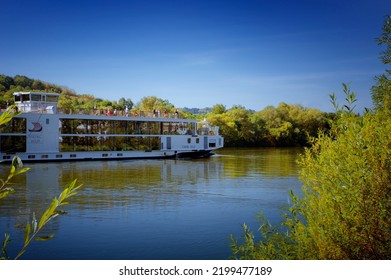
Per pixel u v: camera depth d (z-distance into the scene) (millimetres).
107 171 39219
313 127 100625
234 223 19172
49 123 47281
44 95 49156
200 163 49000
